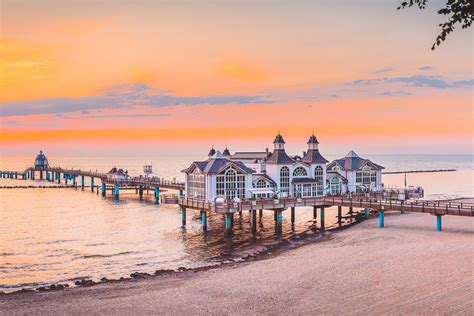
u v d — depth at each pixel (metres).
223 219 84.88
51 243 64.75
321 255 50.44
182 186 107.00
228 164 77.19
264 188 80.94
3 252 58.88
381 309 32.66
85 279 45.56
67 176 190.38
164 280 42.47
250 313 32.88
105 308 34.59
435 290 36.03
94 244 63.72
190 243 63.34
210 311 33.50
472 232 61.09
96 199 127.38
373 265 44.28
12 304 35.88
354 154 97.56
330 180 91.69
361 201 71.75
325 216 87.69
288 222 80.75
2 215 94.56
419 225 67.69
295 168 85.25
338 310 32.78
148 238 67.62
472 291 35.47
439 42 17.64
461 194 130.38
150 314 33.19
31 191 155.25
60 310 34.31
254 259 52.25
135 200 123.75
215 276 43.22
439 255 47.03
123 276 46.75
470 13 17.00
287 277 41.53
